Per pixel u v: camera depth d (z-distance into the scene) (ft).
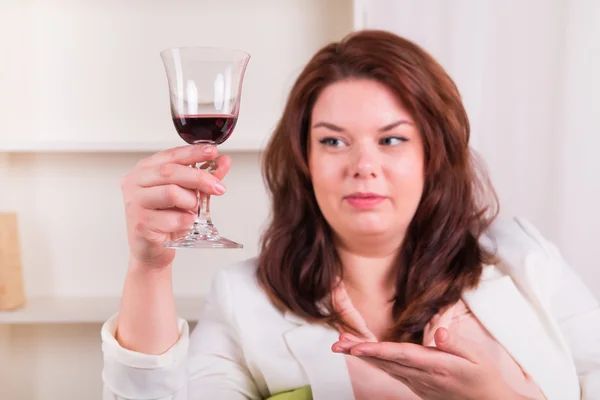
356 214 4.23
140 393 3.48
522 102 7.59
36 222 7.59
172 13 7.43
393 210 4.26
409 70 4.24
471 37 7.20
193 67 3.24
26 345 7.70
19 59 7.44
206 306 4.87
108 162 7.55
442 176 4.57
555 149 7.61
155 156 3.22
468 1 7.17
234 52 3.26
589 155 7.58
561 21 7.50
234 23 7.43
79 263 7.64
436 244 4.59
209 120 3.28
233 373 4.48
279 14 7.41
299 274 4.59
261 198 7.52
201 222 3.40
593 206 7.63
